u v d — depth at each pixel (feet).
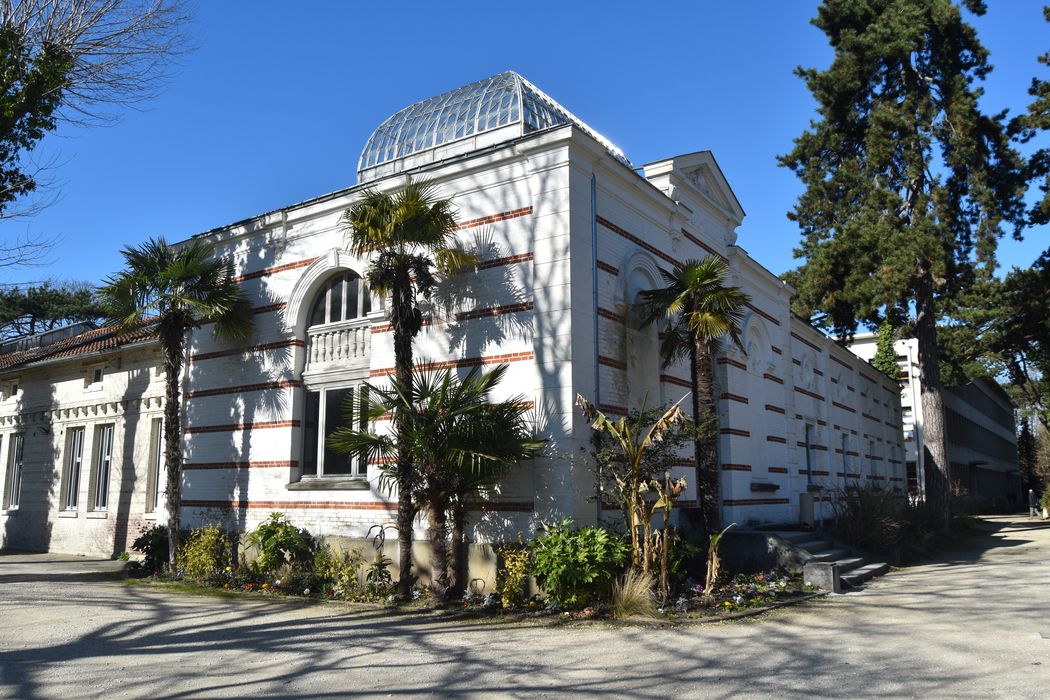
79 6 51.08
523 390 44.21
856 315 84.69
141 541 57.36
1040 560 62.90
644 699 23.34
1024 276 99.50
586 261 45.44
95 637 33.47
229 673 26.84
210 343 60.44
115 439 71.97
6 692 24.45
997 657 28.09
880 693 23.61
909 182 85.15
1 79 47.75
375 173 66.80
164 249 57.11
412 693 24.23
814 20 90.68
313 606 42.24
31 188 53.36
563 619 36.65
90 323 101.45
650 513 39.73
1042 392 174.09
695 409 57.47
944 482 88.69
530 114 61.57
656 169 58.03
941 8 80.48
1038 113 82.28
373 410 42.11
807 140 91.04
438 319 48.26
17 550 78.18
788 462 74.08
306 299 55.98
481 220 47.75
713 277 44.91
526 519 42.75
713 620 36.01
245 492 56.03
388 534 48.08
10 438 85.20
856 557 56.24
